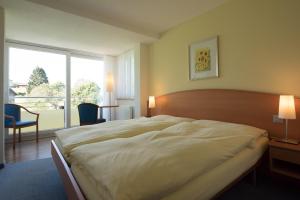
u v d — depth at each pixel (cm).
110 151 128
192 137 163
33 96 414
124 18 294
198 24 287
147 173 95
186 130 187
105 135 179
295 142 177
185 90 310
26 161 266
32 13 253
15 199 171
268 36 210
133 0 242
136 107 393
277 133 200
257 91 219
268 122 207
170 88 341
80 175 121
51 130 427
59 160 165
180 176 100
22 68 396
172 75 337
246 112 226
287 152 167
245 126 201
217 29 261
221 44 257
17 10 245
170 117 287
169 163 106
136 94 393
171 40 336
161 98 355
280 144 176
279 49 202
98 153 126
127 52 462
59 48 427
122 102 489
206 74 274
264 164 201
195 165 112
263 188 185
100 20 281
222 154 132
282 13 199
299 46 188
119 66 498
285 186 188
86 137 173
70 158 144
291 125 192
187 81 307
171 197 96
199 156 121
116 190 83
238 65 238
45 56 424
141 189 86
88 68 488
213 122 227
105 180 93
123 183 87
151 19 299
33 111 414
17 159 274
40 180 209
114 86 511
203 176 115
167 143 139
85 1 243
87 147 140
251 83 226
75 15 259
